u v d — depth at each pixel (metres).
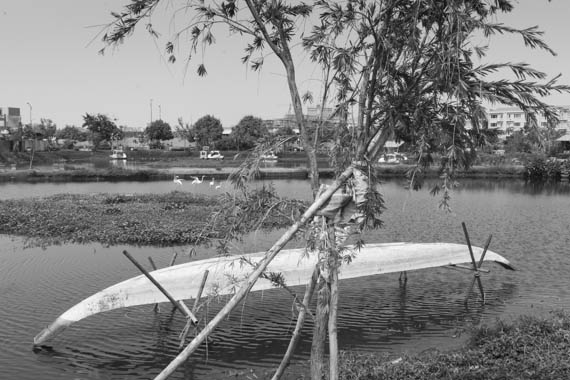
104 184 50.12
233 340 10.47
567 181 57.97
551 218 29.75
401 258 14.17
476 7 4.07
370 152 4.55
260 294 13.27
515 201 38.75
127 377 8.90
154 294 10.88
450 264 14.98
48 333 10.02
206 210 27.86
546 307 12.99
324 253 4.38
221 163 75.44
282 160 78.50
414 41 4.05
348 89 4.54
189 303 12.41
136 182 52.75
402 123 4.16
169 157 89.19
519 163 62.66
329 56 4.43
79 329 10.91
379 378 7.75
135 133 135.12
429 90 4.16
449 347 10.15
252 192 4.82
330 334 4.49
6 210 25.97
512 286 15.03
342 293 14.11
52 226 22.61
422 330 11.34
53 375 8.88
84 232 21.58
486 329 9.98
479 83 3.85
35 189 44.00
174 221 23.78
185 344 10.15
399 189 42.91
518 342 9.14
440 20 4.06
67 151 87.38
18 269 16.09
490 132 3.99
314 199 4.64
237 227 4.87
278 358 9.69
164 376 4.35
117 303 10.52
